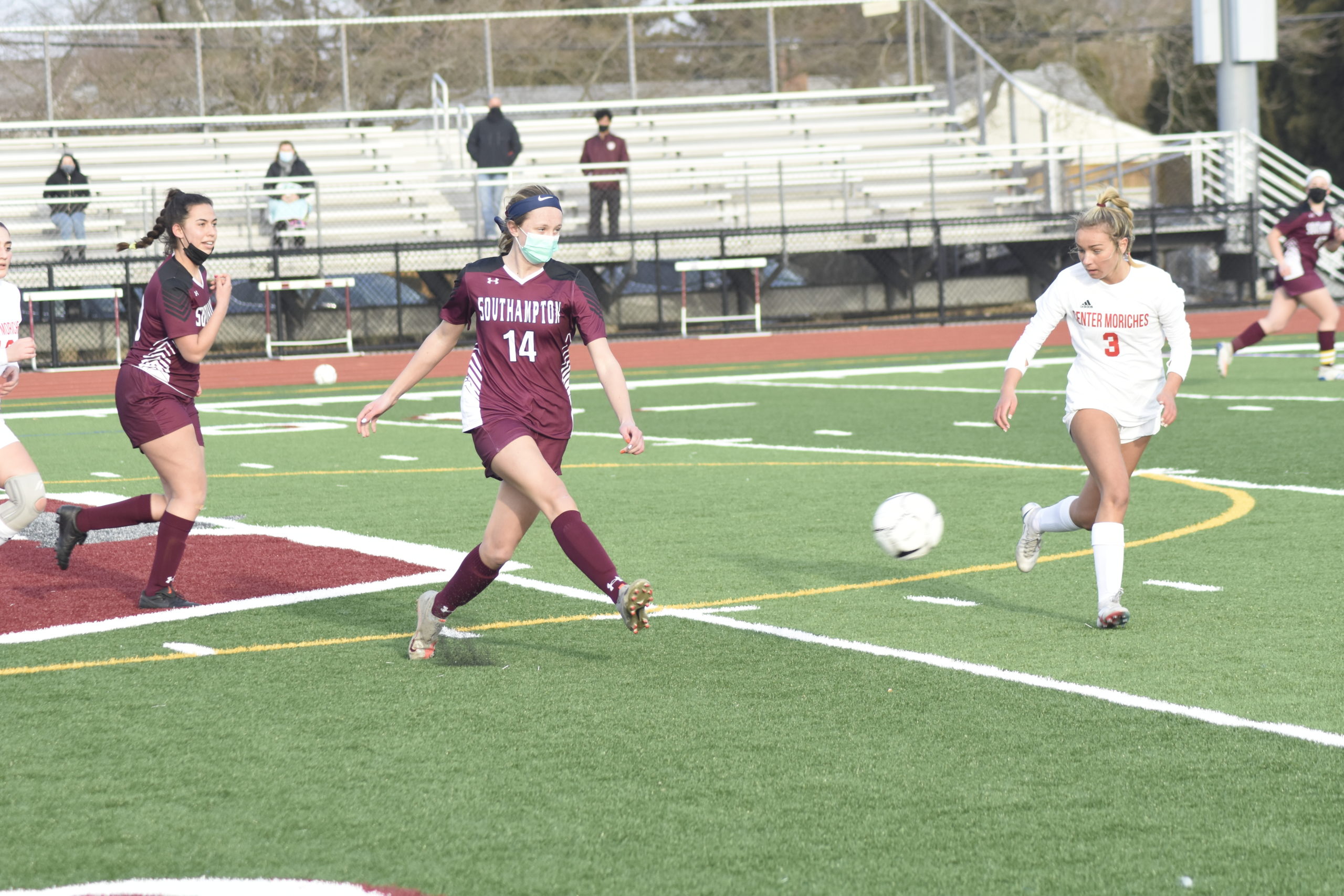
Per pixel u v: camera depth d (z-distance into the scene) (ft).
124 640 63.10
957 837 39.37
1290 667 56.08
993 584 72.69
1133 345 63.57
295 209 276.41
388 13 417.08
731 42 363.35
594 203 284.61
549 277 56.18
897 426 143.95
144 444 68.28
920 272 307.58
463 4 413.18
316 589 73.20
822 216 314.76
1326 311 170.19
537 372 56.34
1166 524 87.15
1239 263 313.12
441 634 61.41
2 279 73.56
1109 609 61.98
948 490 102.83
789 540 85.40
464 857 38.45
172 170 298.97
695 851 38.65
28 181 299.17
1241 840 38.88
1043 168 322.96
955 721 49.75
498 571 57.82
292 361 262.26
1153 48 517.55
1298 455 114.32
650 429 146.41
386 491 106.83
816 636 62.39
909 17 354.54
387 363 253.85
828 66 365.20
